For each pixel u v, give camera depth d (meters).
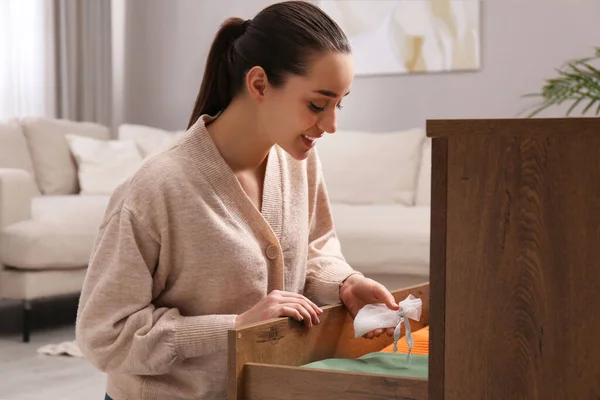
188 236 1.30
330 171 4.96
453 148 0.98
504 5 5.05
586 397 0.93
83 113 6.22
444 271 1.00
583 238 0.93
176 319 1.28
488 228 0.97
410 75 5.34
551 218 0.94
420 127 5.32
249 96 1.34
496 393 0.97
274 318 1.29
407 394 1.07
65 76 6.06
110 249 1.31
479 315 0.98
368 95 5.46
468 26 5.14
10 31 5.72
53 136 5.05
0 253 3.93
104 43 6.37
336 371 1.12
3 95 5.69
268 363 1.26
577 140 0.92
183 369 1.32
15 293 3.90
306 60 1.25
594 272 0.92
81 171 5.02
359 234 4.19
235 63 1.35
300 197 1.49
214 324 1.27
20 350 3.67
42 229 3.93
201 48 6.17
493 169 0.96
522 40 5.01
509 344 0.96
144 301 1.30
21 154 4.83
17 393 2.96
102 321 1.30
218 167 1.33
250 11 5.96
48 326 4.22
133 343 1.27
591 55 4.83
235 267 1.33
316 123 1.29
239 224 1.35
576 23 4.87
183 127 6.27
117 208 1.31
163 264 1.31
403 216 4.26
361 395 1.10
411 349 1.48
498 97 5.09
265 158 1.45
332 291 1.56
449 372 1.00
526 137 0.95
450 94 5.22
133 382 1.35
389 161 4.88
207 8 6.13
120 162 5.12
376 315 1.42
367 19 5.42
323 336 1.44
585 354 0.93
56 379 3.17
